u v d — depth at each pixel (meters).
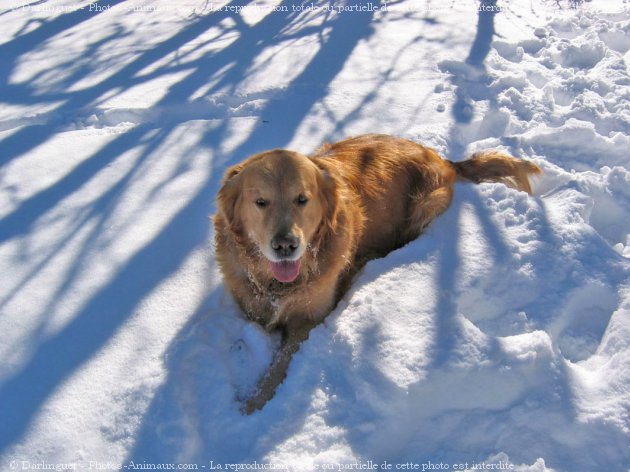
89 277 1.15
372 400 0.90
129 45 2.31
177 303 1.10
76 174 1.47
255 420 0.90
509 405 0.91
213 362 0.98
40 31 2.54
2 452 0.85
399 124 1.65
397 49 2.14
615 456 0.85
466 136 1.68
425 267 1.12
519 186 1.40
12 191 1.40
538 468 0.83
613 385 0.92
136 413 0.89
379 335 0.98
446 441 0.88
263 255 1.06
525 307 1.08
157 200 1.37
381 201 1.27
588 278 1.10
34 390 0.93
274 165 1.00
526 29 2.33
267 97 1.84
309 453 0.85
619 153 1.55
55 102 1.82
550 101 1.76
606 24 2.29
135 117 1.77
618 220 1.35
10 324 1.04
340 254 1.11
